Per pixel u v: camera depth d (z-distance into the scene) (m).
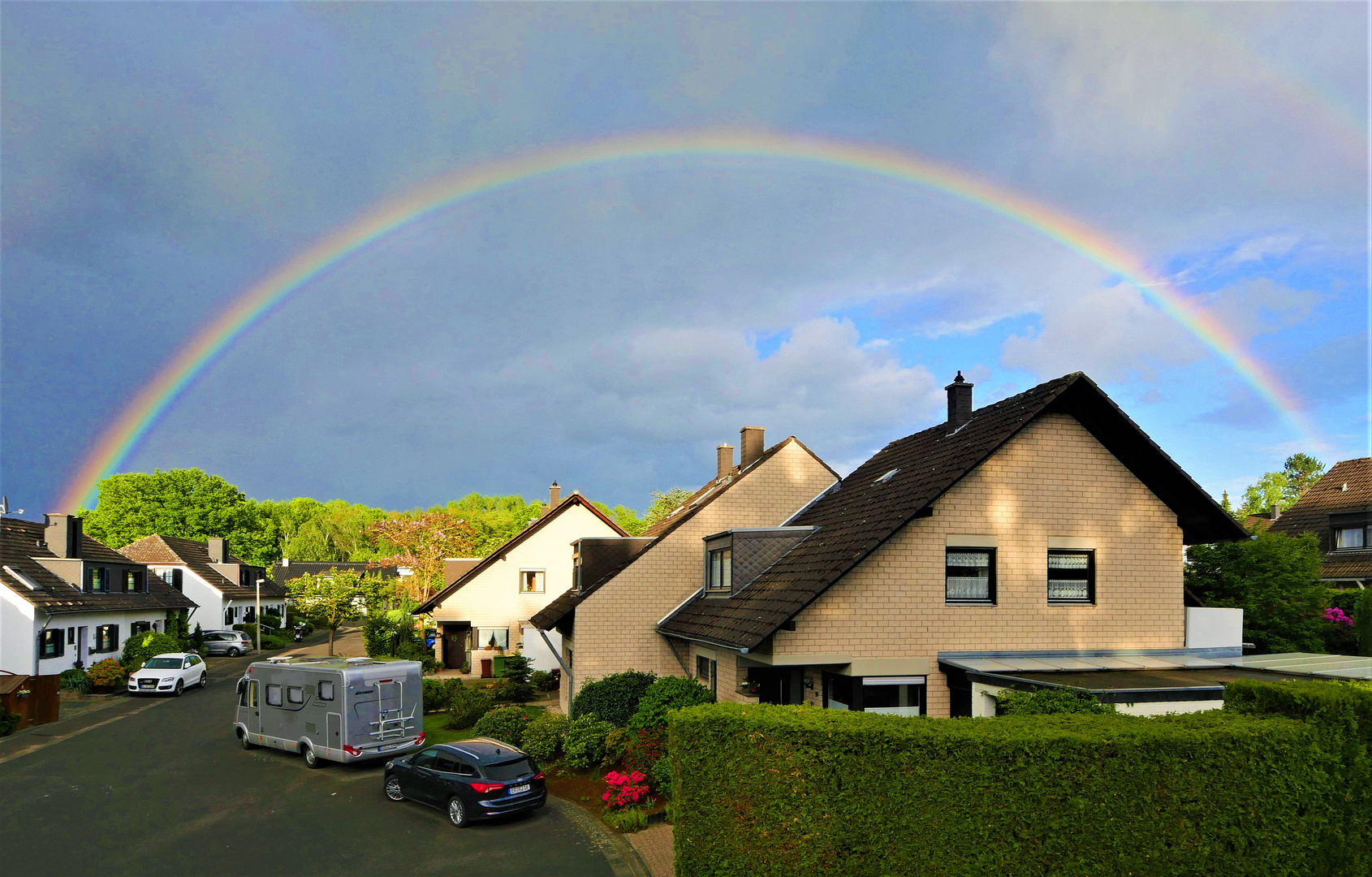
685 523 25.39
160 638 42.22
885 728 9.41
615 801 16.28
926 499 16.20
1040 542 17.23
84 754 23.05
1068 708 12.97
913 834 9.12
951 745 9.09
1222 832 8.94
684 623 22.53
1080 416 17.69
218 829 15.90
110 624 42.12
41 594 37.00
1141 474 17.89
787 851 9.55
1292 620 22.30
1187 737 9.02
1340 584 31.53
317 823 16.20
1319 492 36.53
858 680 16.14
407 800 17.77
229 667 47.22
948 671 16.50
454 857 14.19
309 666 21.62
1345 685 9.86
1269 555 22.47
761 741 9.81
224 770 20.83
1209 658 17.42
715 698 20.59
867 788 9.33
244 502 86.50
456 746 17.12
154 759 22.17
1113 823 8.80
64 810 17.38
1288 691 9.77
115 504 78.12
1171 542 17.89
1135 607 17.52
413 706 21.67
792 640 15.98
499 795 15.81
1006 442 16.88
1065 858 8.77
